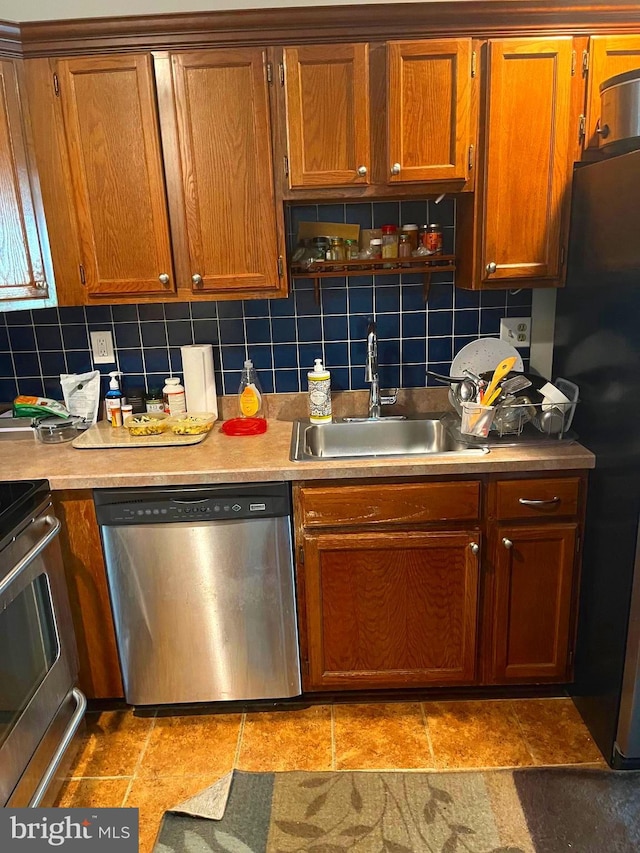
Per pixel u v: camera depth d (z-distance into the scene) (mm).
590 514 1944
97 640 2045
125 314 2377
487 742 1977
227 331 2391
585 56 1892
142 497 1892
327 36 1871
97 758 1965
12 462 2012
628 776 1827
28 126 1947
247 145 1956
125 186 1990
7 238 1967
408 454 1984
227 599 1980
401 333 2395
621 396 1732
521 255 2033
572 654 2096
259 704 2182
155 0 2033
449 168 1938
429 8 1822
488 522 1973
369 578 1999
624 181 1680
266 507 1909
